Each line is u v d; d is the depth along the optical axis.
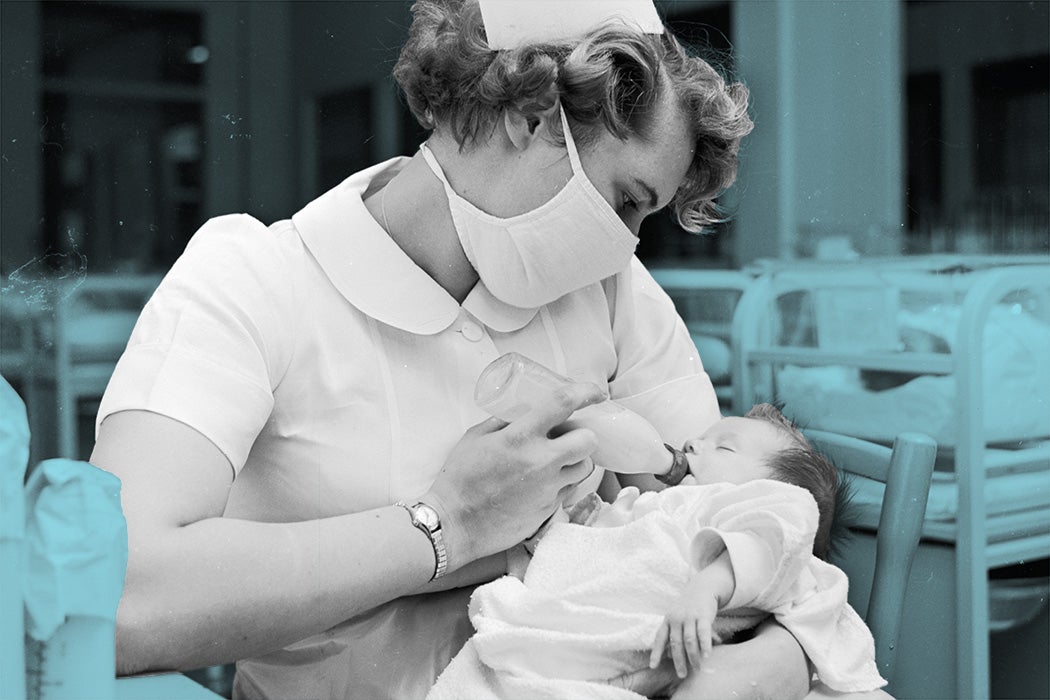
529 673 1.10
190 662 0.97
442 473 1.12
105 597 0.58
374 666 1.17
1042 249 2.28
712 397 1.50
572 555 1.19
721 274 2.61
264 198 3.09
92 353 2.87
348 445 1.17
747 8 2.48
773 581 1.12
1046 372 2.09
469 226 1.18
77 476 0.60
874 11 2.43
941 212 2.39
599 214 1.15
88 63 3.11
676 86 1.16
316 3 2.91
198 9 3.11
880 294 2.29
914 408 2.06
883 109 2.46
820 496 1.36
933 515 2.02
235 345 1.10
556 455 1.10
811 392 2.26
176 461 1.02
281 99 3.06
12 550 0.56
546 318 1.32
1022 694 2.09
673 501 1.25
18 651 0.56
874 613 1.71
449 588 1.20
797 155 2.51
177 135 3.13
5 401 0.58
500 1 1.13
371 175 1.30
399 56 1.26
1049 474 2.08
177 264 1.19
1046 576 2.08
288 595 0.98
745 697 1.06
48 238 3.03
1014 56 2.36
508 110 1.11
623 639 1.09
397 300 1.19
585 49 1.10
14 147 3.00
